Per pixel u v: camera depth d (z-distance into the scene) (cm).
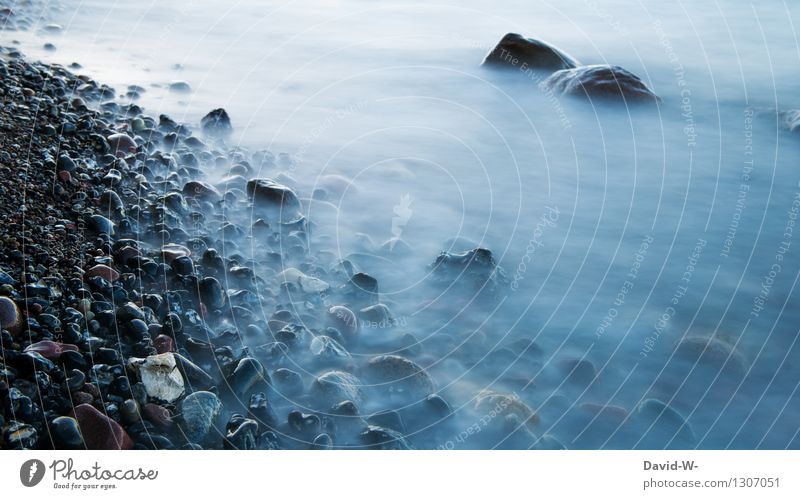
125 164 193
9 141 188
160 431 118
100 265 146
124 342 131
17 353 120
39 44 288
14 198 163
